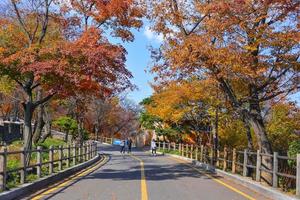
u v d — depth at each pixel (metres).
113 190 15.61
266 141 19.59
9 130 45.88
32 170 18.69
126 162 35.44
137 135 92.19
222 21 17.72
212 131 38.03
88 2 21.53
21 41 20.80
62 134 74.75
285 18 17.75
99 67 18.92
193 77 24.06
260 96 22.78
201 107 35.78
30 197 13.43
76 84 19.14
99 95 21.78
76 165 25.31
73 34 22.38
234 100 20.48
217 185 18.33
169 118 41.44
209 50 17.91
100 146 77.44
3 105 59.91
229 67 18.39
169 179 20.59
